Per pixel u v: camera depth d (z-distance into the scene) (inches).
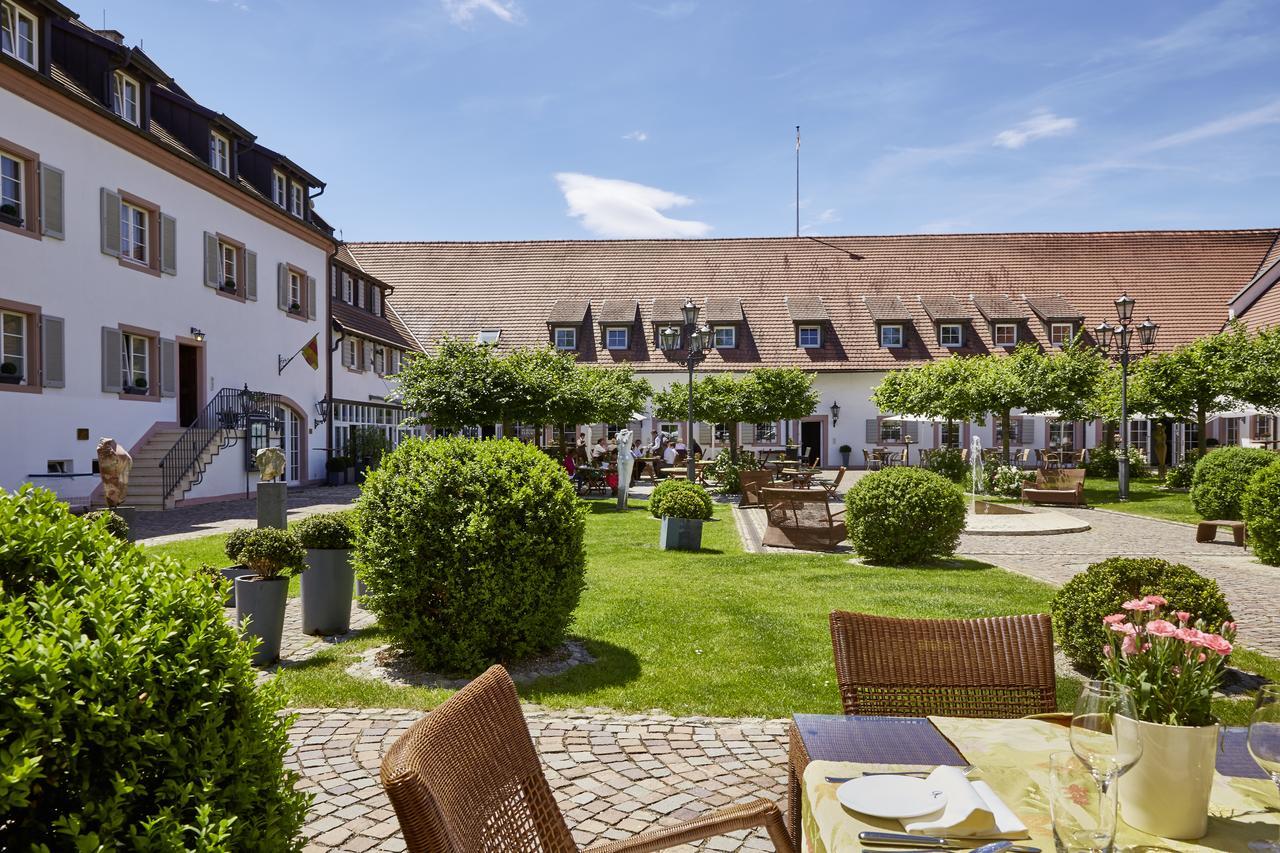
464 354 864.9
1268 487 438.6
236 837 67.7
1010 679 123.6
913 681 123.3
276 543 255.6
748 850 139.9
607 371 1219.2
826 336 1496.1
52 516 85.5
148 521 636.1
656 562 446.3
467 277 1643.7
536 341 1523.1
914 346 1477.6
